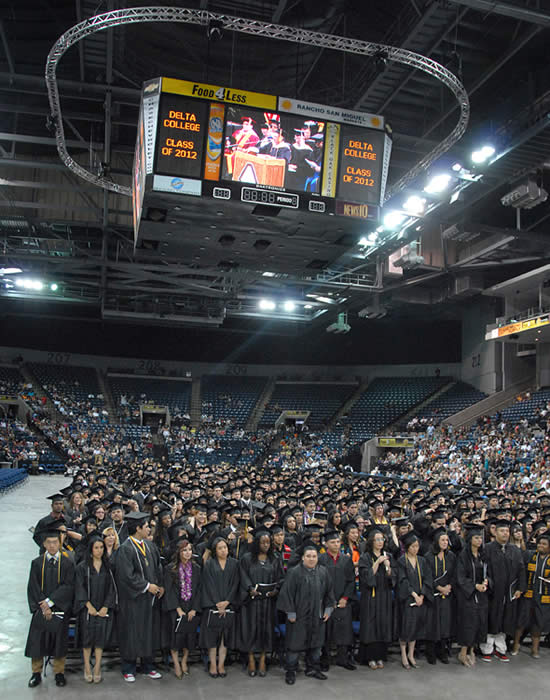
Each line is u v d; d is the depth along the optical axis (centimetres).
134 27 1742
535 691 762
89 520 1020
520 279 3338
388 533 986
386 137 1240
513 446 3422
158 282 3888
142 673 794
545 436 3316
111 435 4759
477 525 873
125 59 1861
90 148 2080
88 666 763
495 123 2142
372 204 1220
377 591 842
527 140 1894
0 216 2811
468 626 849
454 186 2245
